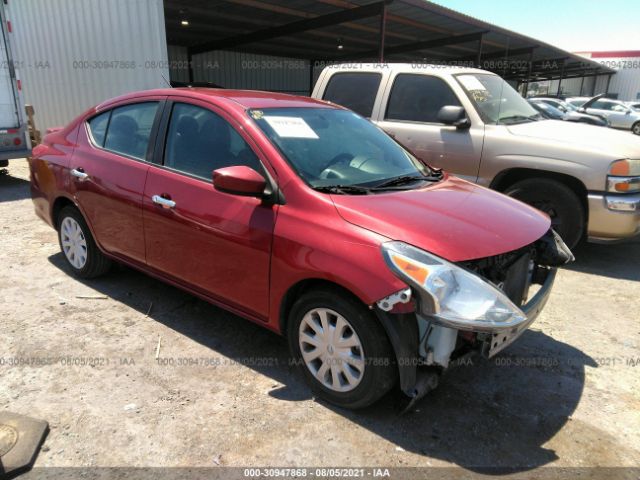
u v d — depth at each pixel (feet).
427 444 8.04
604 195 15.26
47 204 14.29
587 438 8.33
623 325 12.46
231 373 9.80
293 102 11.54
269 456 7.66
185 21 49.85
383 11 39.60
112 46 30.14
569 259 10.25
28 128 28.55
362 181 9.93
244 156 9.73
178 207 10.37
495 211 9.41
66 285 13.71
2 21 26.58
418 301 7.38
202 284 10.39
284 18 47.93
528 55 75.31
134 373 9.68
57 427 8.10
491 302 7.50
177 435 8.02
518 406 9.13
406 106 18.74
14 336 10.90
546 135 16.35
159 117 11.45
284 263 8.68
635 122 71.05
